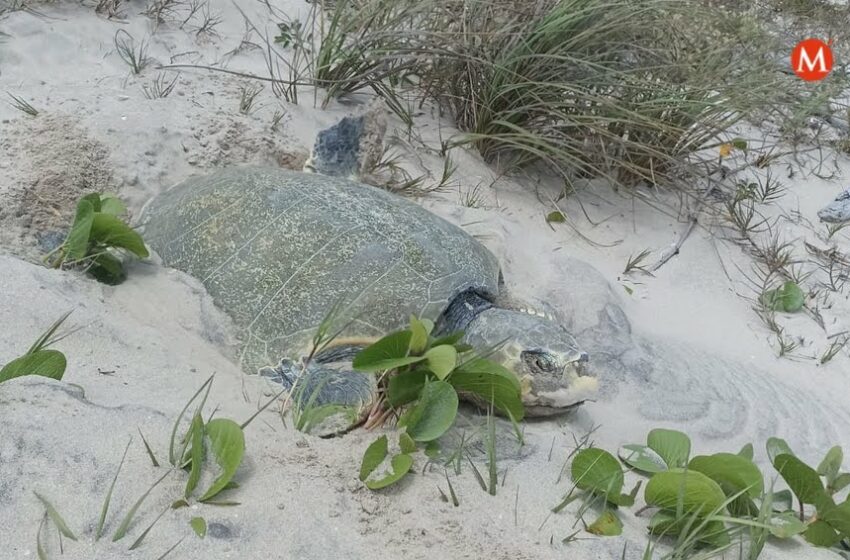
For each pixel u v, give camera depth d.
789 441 2.79
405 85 3.47
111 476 2.29
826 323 3.17
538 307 2.83
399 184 3.18
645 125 3.26
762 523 2.36
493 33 3.25
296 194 2.81
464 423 2.57
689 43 3.50
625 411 2.79
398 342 2.51
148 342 2.57
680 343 3.01
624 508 2.45
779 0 5.16
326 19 3.65
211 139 3.12
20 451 2.29
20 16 3.30
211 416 2.37
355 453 2.44
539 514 2.39
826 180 3.76
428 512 2.36
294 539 2.28
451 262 2.76
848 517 2.42
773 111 3.84
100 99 3.13
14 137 2.97
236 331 2.69
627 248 3.27
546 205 3.32
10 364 2.37
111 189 2.96
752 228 3.40
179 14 3.53
